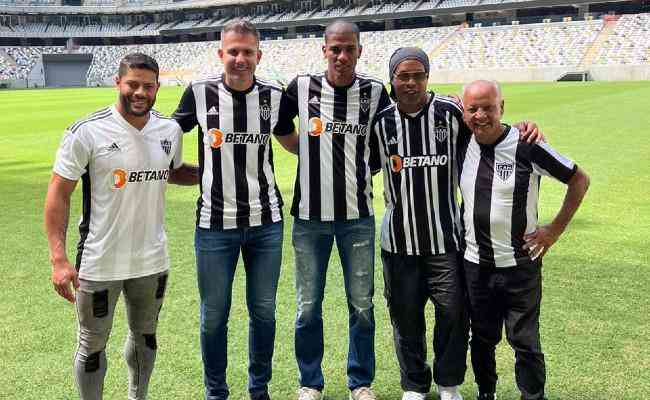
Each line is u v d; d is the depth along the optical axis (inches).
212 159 128.6
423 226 128.9
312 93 133.1
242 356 158.4
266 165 132.8
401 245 131.0
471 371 150.3
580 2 1774.1
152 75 111.1
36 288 205.0
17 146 564.7
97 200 114.8
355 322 138.0
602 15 1824.6
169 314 182.1
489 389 132.6
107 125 112.6
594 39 1701.5
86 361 120.5
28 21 2655.0
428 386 136.3
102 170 112.9
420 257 131.1
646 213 284.0
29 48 2511.1
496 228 122.3
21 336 168.4
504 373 147.4
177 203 325.4
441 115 127.6
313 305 137.2
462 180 126.9
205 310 131.7
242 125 127.9
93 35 2694.4
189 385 143.1
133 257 118.3
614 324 168.7
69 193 113.1
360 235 136.0
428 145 127.7
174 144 121.9
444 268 130.0
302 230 136.7
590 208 294.5
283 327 174.2
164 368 150.7
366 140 135.3
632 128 575.2
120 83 110.8
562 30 1786.4
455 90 1338.6
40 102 1250.0
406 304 132.6
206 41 2578.7
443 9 2030.0
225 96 127.6
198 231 131.0
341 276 214.2
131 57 110.1
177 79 2300.7
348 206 134.3
